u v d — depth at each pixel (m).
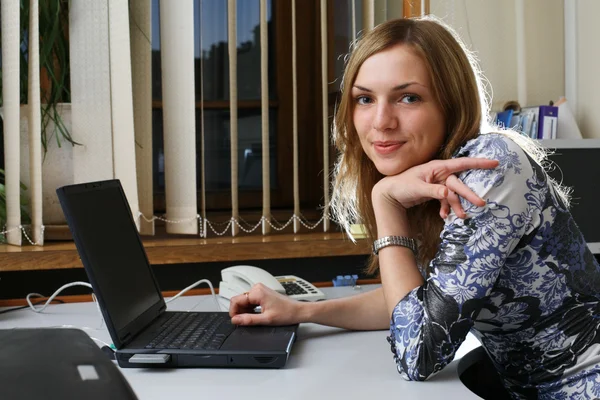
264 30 2.54
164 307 1.60
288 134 2.90
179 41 2.52
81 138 2.50
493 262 1.16
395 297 1.25
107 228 1.41
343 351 1.37
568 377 1.24
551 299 1.24
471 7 2.77
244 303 1.52
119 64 2.46
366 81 1.30
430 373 1.17
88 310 1.78
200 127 2.77
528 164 1.21
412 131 1.28
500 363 1.36
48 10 2.48
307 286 1.92
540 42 2.82
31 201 2.44
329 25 2.70
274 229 2.68
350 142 1.44
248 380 1.19
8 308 1.80
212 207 2.83
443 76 1.28
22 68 2.53
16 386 0.49
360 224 1.56
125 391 0.51
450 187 1.20
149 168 2.56
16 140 2.40
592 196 2.42
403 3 2.71
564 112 2.63
